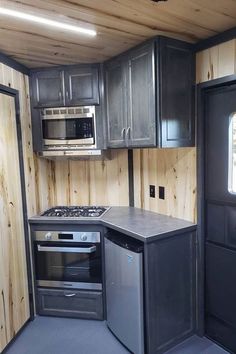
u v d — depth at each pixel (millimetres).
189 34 1962
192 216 2318
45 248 2576
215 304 2252
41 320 2654
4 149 2270
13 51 2221
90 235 2518
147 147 2133
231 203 2061
